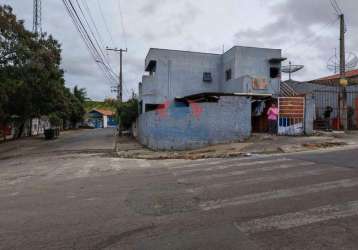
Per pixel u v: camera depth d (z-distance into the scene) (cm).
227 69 2888
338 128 2045
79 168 1336
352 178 816
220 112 1883
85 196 773
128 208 650
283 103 1888
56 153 2242
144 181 925
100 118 9331
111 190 827
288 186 765
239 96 1925
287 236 482
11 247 478
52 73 2684
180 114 1970
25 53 2294
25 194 840
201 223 548
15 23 2266
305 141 1647
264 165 1062
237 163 1143
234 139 1873
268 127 2022
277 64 2794
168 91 2936
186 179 913
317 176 856
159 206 656
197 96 2377
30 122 4697
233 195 712
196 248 452
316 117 2162
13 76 2319
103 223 566
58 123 5866
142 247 461
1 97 2277
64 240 497
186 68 2969
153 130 2234
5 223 588
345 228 504
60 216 617
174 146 1986
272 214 579
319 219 545
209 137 1886
